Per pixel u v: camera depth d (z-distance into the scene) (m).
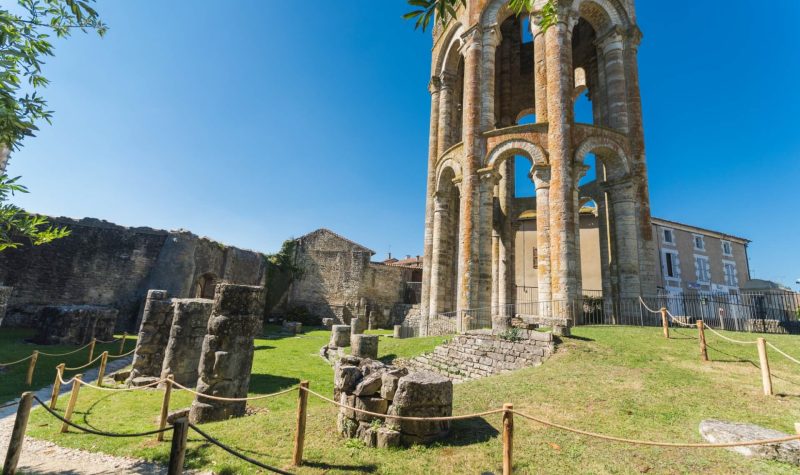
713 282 35.97
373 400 6.05
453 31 24.83
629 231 18.62
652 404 7.16
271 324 38.06
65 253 24.41
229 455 5.68
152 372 12.39
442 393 6.00
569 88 18.67
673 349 10.91
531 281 28.55
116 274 25.91
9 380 10.88
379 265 44.41
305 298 42.50
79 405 8.98
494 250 26.41
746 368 9.03
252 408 9.30
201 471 5.27
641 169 19.27
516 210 29.67
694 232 36.53
